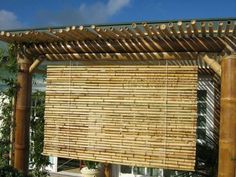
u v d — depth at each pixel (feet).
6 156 13.64
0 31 11.71
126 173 20.85
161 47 10.77
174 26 9.83
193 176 13.58
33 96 16.81
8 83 13.35
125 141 10.99
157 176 19.86
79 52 11.93
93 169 19.53
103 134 11.27
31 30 11.69
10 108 13.93
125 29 10.32
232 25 9.43
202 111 16.02
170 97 10.59
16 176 12.18
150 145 10.72
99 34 10.80
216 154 13.38
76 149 11.60
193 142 10.33
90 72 11.50
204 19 9.55
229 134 9.91
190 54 10.66
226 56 10.04
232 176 9.86
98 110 11.35
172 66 10.60
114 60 11.63
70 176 22.85
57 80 11.94
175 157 10.47
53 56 12.35
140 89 10.89
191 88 10.41
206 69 14.69
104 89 11.30
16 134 12.60
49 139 12.00
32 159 16.46
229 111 9.93
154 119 10.71
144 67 10.86
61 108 11.86
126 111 11.02
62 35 11.23
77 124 11.62
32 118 16.28
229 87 9.94
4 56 14.94
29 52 12.49
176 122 10.50
